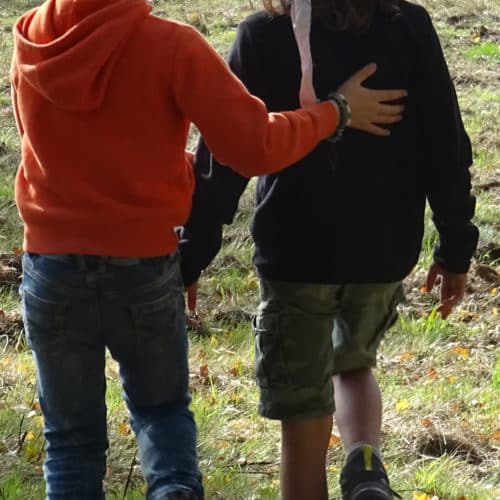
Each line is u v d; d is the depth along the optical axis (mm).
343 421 5387
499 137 18875
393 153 5148
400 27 5094
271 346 5320
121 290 4508
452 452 7938
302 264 5180
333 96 4773
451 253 5473
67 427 4715
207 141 4477
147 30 4414
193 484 4559
